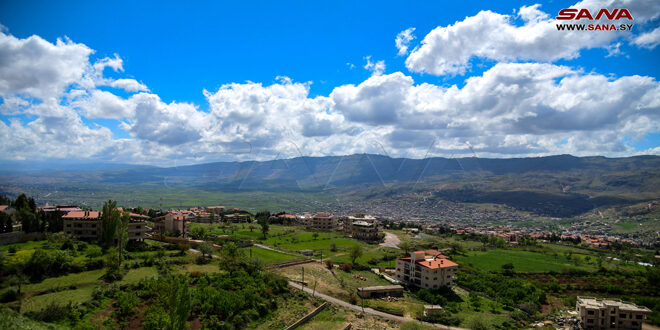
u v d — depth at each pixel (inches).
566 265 6043.3
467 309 3671.3
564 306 3973.9
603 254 7529.5
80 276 2989.7
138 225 4643.2
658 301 4077.3
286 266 4416.8
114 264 3112.7
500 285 4475.9
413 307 3595.0
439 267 4276.6
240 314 2778.1
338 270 4591.5
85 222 4431.6
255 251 5064.0
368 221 7790.4
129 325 2332.7
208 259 4104.3
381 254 5841.5
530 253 7126.0
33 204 5521.7
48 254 3034.0
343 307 3363.7
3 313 2030.0
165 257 3912.4
